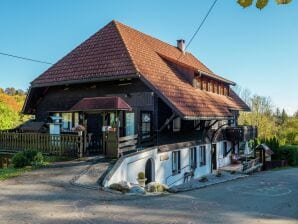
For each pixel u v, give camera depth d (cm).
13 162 1767
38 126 2161
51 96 2470
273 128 6831
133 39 2589
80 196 1270
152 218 1045
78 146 1906
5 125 3133
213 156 3033
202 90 2833
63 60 2486
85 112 2022
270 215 1186
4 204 1145
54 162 1822
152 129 2091
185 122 2475
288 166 4609
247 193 1745
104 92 2258
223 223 1035
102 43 2442
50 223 966
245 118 6688
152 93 2092
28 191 1313
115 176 1552
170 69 2600
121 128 2125
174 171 2250
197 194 1612
